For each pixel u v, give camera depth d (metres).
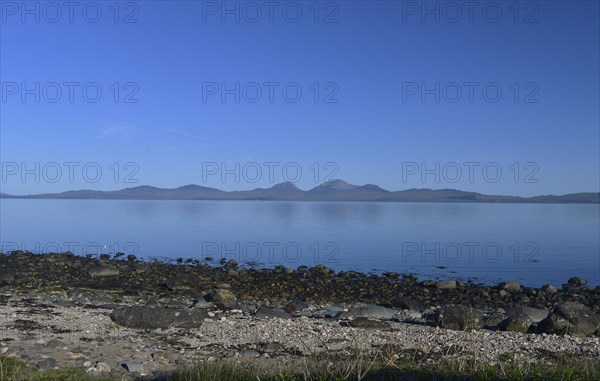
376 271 40.50
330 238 68.31
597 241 68.31
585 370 11.19
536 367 11.91
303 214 146.62
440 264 44.69
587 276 39.50
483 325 18.97
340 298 28.47
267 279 33.97
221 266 41.28
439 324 18.55
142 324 17.19
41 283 29.30
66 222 93.69
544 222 115.88
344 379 10.91
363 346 15.54
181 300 24.80
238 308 22.19
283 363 13.53
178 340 15.96
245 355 14.55
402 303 24.34
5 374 11.21
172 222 98.06
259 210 184.50
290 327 17.72
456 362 12.49
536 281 37.22
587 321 17.58
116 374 12.40
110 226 84.88
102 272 32.44
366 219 119.94
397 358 14.07
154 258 45.41
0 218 103.94
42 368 12.38
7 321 17.14
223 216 126.38
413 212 175.00
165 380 11.82
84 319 17.78
